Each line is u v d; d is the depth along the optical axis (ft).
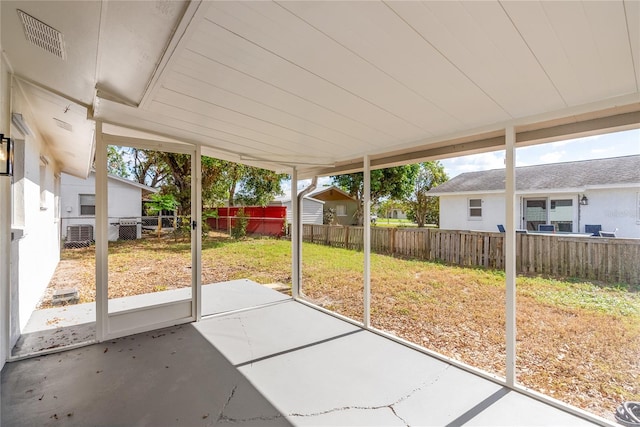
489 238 21.16
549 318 12.87
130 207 15.03
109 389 7.58
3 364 8.50
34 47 6.96
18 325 10.31
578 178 27.09
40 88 9.64
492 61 5.37
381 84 6.51
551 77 5.80
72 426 6.24
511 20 4.27
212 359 9.24
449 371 8.66
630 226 24.66
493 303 15.14
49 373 8.28
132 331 11.06
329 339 10.80
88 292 16.25
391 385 7.93
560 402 7.07
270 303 15.07
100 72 7.09
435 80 6.18
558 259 18.48
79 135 14.70
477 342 11.20
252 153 13.79
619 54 4.91
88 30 5.48
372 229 28.73
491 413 6.84
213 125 10.03
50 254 18.94
